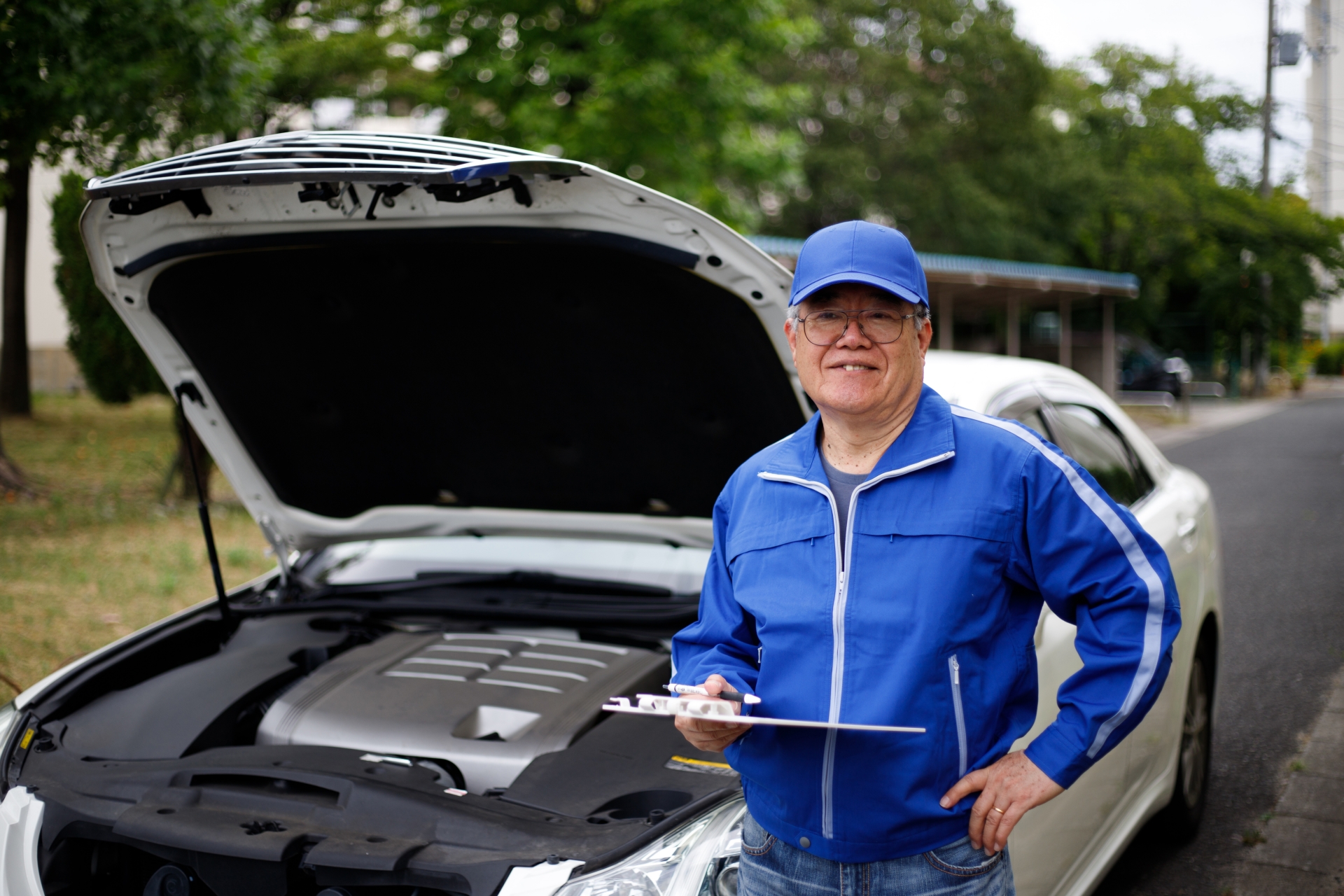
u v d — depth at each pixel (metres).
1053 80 33.12
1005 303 25.16
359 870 2.04
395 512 3.62
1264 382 36.75
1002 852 1.76
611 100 13.84
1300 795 4.24
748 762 1.78
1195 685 3.85
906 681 1.64
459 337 2.99
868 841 1.69
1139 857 3.77
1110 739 1.63
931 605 1.66
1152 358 32.50
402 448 3.44
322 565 3.89
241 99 7.61
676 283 2.57
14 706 2.79
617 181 2.28
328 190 2.38
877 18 30.33
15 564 7.49
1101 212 35.84
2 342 15.80
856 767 1.68
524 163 2.22
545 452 3.33
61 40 6.52
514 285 2.76
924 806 1.66
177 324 3.05
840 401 1.78
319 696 2.95
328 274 2.86
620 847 2.03
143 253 2.76
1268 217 35.88
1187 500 4.02
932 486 1.72
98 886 2.37
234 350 3.15
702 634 1.92
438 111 16.58
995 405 3.14
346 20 16.64
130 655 3.14
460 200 2.31
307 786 2.42
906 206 29.39
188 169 2.45
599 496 3.41
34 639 5.72
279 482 3.57
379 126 18.97
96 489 10.66
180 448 10.12
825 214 30.14
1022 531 1.70
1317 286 36.91
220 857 2.13
